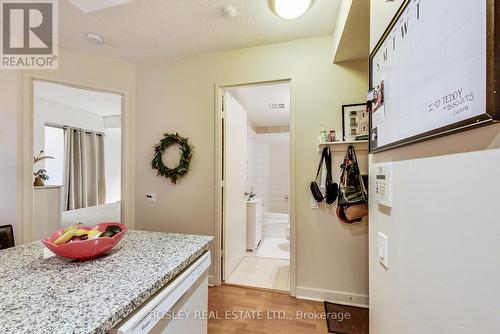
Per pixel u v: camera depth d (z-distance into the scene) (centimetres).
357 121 197
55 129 500
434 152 52
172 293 93
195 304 118
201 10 172
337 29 179
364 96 199
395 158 72
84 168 541
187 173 242
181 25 190
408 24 62
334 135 199
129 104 253
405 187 66
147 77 253
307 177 209
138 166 255
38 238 287
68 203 506
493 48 36
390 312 76
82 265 96
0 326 59
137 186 255
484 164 38
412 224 62
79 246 95
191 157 241
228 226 251
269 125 499
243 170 305
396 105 69
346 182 188
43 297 72
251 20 184
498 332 35
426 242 55
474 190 40
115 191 654
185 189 243
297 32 200
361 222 198
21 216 206
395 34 70
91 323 60
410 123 61
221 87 235
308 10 171
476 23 39
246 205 329
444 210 48
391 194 75
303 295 209
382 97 80
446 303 48
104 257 105
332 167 203
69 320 62
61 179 507
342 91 203
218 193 235
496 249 35
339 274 202
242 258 301
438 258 50
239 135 288
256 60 222
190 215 242
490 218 37
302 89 211
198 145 240
